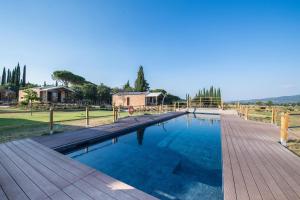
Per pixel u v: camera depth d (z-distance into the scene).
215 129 11.47
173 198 3.41
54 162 3.90
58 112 19.80
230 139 6.57
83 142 6.00
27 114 16.80
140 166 5.08
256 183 3.12
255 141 6.30
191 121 15.23
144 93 32.97
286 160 4.32
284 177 3.38
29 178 3.16
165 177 4.36
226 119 13.96
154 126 12.02
